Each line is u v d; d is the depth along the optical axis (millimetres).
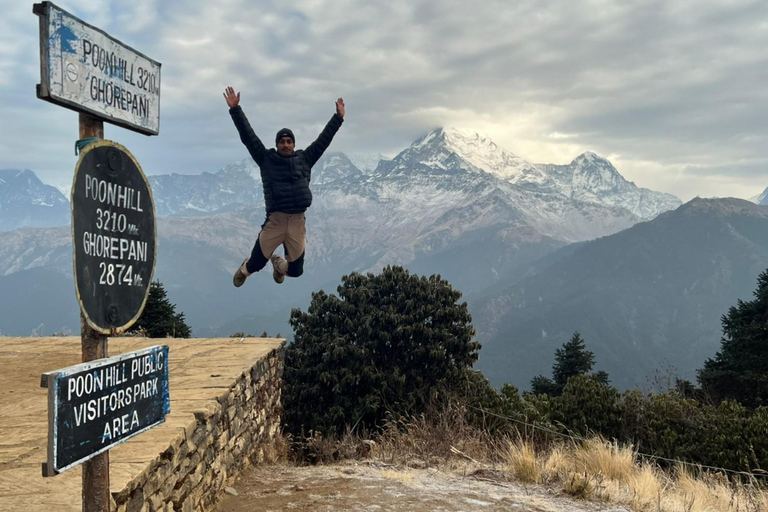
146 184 3240
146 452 3998
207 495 5402
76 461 2535
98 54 2830
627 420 14633
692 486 8164
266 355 8930
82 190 2643
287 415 15922
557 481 7547
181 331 25531
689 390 27656
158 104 3473
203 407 5266
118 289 2947
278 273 5953
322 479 6961
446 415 10422
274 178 5664
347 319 17141
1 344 9359
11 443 4270
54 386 2393
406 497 6145
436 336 16875
